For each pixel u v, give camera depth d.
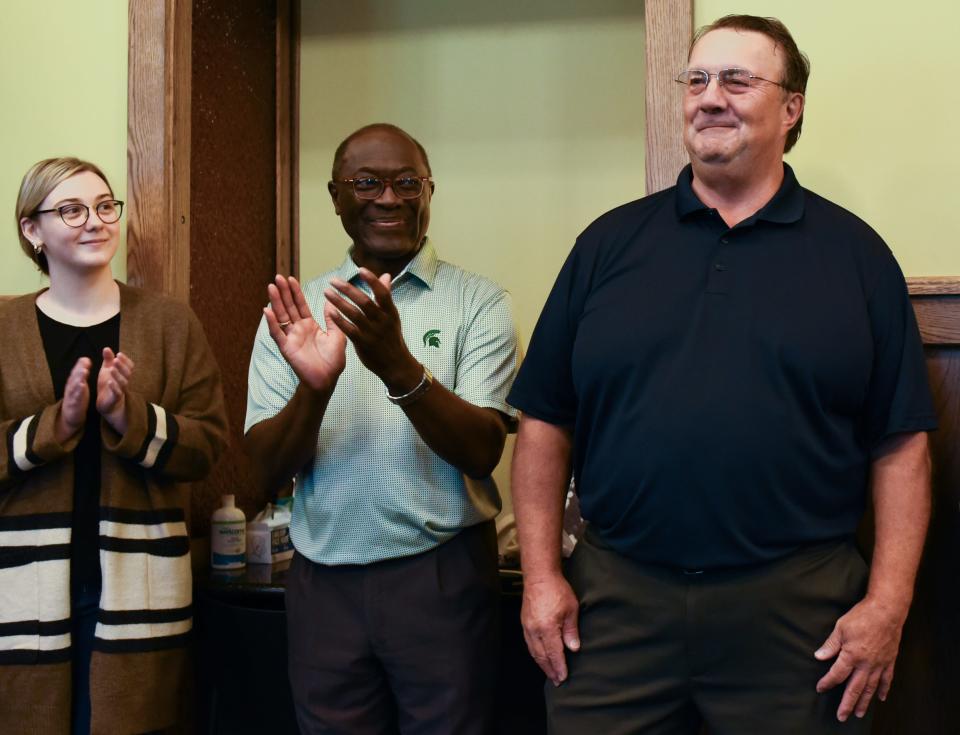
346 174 2.10
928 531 2.11
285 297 1.89
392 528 1.98
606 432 1.74
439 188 3.15
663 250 1.75
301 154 3.28
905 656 2.12
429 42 3.17
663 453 1.65
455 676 1.96
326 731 2.00
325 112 3.27
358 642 1.99
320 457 2.03
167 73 2.61
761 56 1.73
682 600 1.68
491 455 1.98
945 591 2.10
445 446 1.90
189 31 2.70
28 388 2.17
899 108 2.18
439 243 3.15
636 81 3.00
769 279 1.69
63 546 2.11
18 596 2.10
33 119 2.75
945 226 2.15
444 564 2.00
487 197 3.12
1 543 2.12
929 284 2.10
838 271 1.70
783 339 1.64
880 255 1.74
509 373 2.09
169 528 2.22
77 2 2.72
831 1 2.21
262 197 3.20
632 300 1.73
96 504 2.18
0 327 2.22
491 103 3.12
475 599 2.02
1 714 2.10
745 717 1.67
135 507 2.18
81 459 2.18
